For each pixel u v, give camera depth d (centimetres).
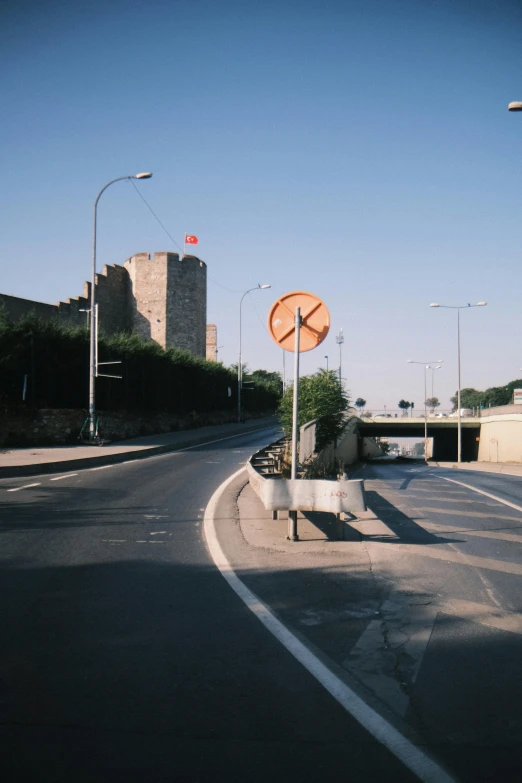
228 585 696
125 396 3669
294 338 977
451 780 325
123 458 2327
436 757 347
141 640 523
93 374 2841
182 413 4669
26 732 369
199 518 1126
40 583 682
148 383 4003
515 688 441
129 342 3778
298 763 339
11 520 1036
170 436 3734
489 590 704
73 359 3127
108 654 491
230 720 387
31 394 2850
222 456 2580
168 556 828
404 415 6259
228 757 344
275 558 833
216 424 5491
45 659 479
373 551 884
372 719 390
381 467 4369
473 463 4750
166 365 4291
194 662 479
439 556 870
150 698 415
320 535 991
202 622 572
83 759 341
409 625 579
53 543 879
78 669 461
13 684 434
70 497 1318
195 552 856
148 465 2109
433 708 407
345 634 551
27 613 584
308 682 445
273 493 935
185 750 351
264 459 1812
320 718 391
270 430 5247
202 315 6875
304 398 2636
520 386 10975
